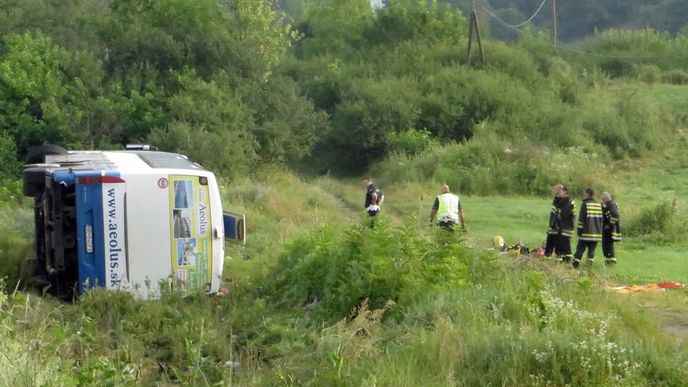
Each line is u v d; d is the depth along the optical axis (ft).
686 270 129.49
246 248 123.75
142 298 85.71
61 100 213.25
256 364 66.54
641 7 649.20
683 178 257.14
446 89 317.63
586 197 132.05
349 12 471.62
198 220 88.89
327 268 86.48
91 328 71.05
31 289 92.99
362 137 304.30
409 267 80.28
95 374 56.39
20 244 103.65
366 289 79.46
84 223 86.22
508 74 351.46
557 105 314.76
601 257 142.31
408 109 306.55
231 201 170.09
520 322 68.64
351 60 391.45
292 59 397.39
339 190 239.50
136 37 247.09
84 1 319.88
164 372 65.16
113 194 86.48
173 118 224.94
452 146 264.52
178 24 273.13
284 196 182.80
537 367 59.31
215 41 250.98
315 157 315.58
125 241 86.58
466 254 86.17
